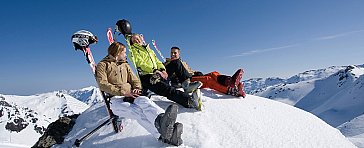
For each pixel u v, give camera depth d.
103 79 5.27
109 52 5.55
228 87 6.46
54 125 6.32
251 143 4.98
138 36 6.39
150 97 6.07
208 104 5.88
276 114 6.04
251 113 5.81
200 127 5.19
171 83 6.44
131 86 5.72
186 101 5.61
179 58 7.00
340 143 5.65
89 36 5.69
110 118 5.50
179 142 4.82
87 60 5.69
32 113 137.00
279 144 5.09
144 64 6.06
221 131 5.16
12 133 112.38
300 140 5.35
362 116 95.31
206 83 6.72
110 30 6.53
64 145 5.75
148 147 4.87
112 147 5.15
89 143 5.43
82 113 6.60
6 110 126.25
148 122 5.02
